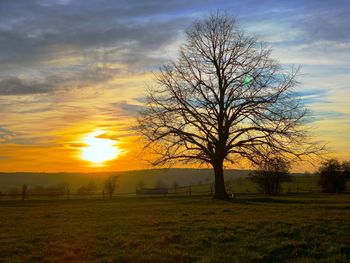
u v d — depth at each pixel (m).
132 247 13.52
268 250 12.95
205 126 41.34
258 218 19.70
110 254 12.56
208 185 83.88
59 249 13.16
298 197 45.50
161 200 40.44
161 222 19.00
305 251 12.84
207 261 11.63
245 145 40.75
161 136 41.75
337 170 61.00
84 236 15.45
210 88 42.19
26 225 19.64
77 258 12.16
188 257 12.18
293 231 15.53
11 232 17.20
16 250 13.16
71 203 39.25
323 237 14.49
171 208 28.05
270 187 55.16
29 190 62.62
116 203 36.97
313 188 72.44
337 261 11.69
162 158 42.31
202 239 14.48
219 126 41.88
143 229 16.97
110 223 19.36
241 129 41.22
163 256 12.27
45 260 11.93
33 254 12.62
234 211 24.44
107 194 62.53
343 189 60.91
